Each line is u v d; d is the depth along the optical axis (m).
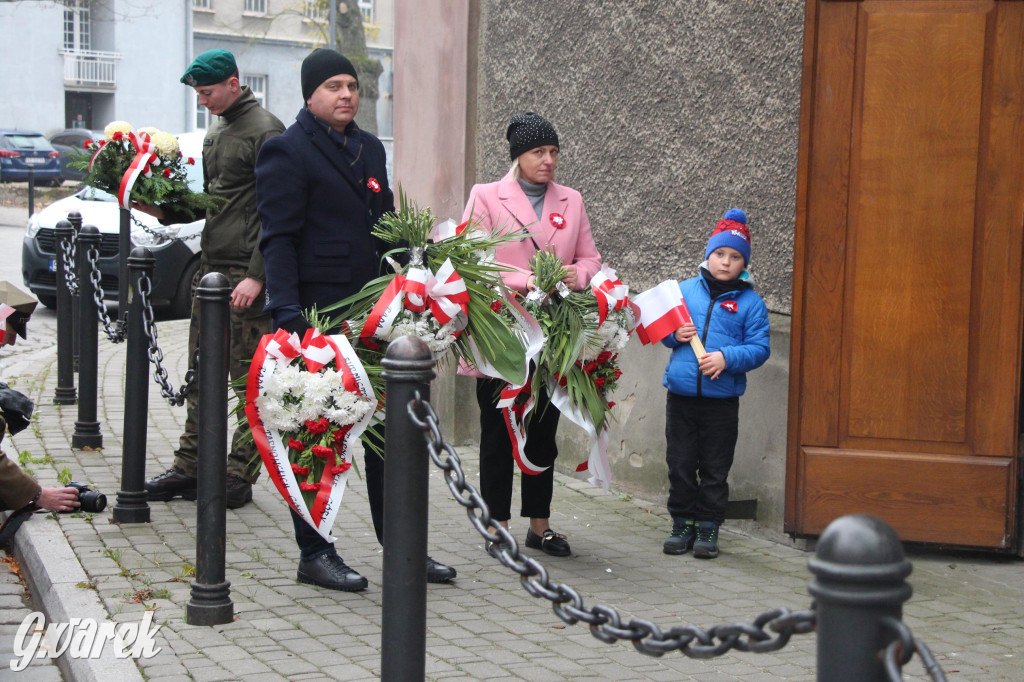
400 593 2.62
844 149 4.80
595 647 3.71
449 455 2.49
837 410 4.88
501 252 4.78
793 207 4.96
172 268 12.05
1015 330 4.66
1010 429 4.70
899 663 1.59
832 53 4.78
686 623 3.94
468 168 6.89
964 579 4.57
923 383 4.79
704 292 4.90
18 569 4.76
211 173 5.47
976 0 4.64
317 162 4.30
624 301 4.57
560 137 6.31
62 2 34.88
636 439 5.88
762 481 5.15
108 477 5.89
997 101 4.62
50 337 11.59
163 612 3.89
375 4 39.72
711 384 4.75
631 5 5.76
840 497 4.86
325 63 4.31
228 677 3.33
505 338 4.31
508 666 3.51
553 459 4.85
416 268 4.14
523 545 4.97
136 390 4.98
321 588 4.25
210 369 3.74
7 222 25.52
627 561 4.74
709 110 5.36
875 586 1.61
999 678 3.49
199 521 3.80
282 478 3.92
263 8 40.53
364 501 5.67
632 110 5.82
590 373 4.63
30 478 5.02
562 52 6.24
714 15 5.29
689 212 5.50
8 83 38.19
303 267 4.32
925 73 4.70
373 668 3.44
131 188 5.53
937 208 4.72
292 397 3.90
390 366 2.60
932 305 4.75
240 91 5.43
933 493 4.77
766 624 1.97
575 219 4.92
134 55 39.75
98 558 4.46
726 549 4.97
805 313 4.89
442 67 7.01
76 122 40.16
